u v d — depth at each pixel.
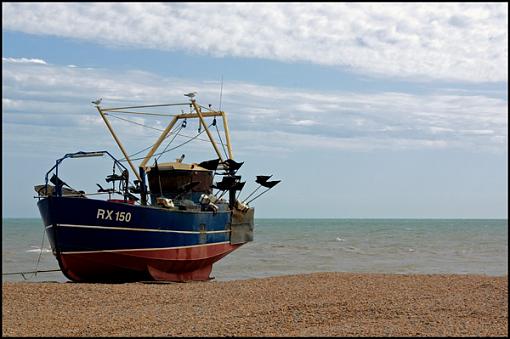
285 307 15.50
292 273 31.09
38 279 27.44
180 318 13.96
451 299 17.11
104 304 16.12
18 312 14.90
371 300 16.75
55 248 20.95
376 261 39.91
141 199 25.16
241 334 12.10
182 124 27.44
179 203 24.25
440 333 12.23
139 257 21.95
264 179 27.94
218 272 31.27
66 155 21.58
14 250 49.62
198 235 24.62
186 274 24.70
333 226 151.75
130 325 13.16
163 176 24.61
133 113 26.73
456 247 57.25
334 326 13.00
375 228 130.62
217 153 27.66
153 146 27.12
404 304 16.09
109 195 23.50
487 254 47.59
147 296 17.42
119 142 26.67
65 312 14.93
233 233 27.45
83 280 21.97
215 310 15.09
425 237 81.38
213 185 26.33
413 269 33.78
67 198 20.61
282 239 73.94
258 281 21.62
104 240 21.11
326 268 34.22
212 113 27.73
